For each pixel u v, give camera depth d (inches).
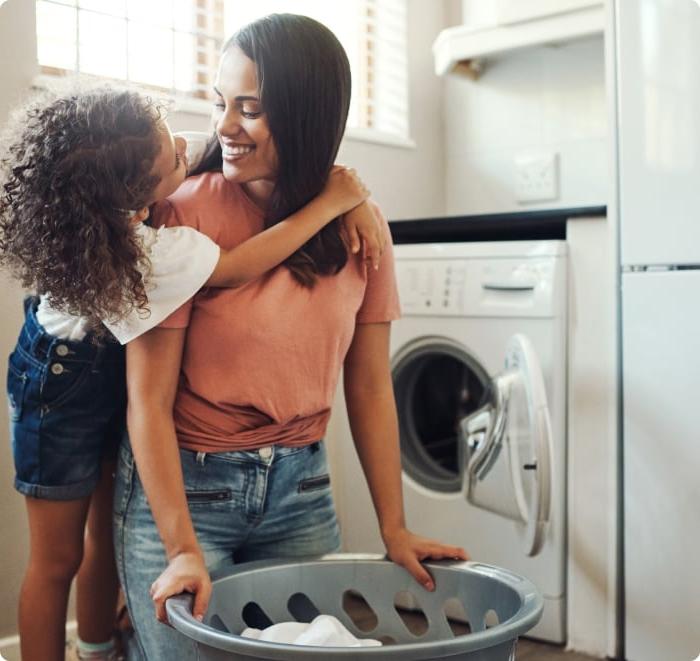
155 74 83.0
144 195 40.9
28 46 68.4
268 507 48.8
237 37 44.2
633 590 74.7
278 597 47.1
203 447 47.1
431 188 110.9
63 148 38.6
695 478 71.3
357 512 89.3
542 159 103.4
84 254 38.2
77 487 53.9
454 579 47.0
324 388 48.8
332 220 48.4
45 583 55.1
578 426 77.3
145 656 47.9
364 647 33.8
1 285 67.2
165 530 43.1
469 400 91.6
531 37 96.3
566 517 78.2
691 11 70.6
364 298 51.7
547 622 79.2
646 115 73.0
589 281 76.7
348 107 46.2
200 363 46.4
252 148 44.4
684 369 71.6
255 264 44.3
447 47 102.5
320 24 44.8
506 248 80.2
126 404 54.3
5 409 67.9
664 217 72.4
